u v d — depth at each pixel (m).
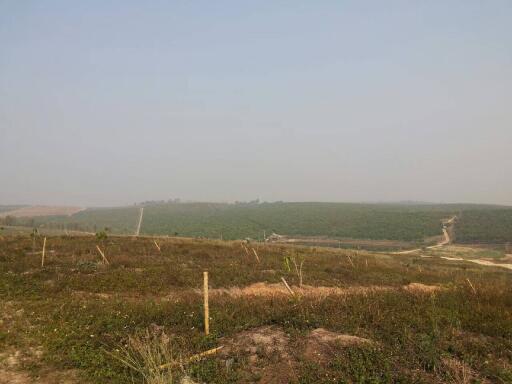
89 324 10.61
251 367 8.07
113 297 14.75
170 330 10.07
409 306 11.70
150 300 13.88
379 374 7.46
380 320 10.16
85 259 23.11
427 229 124.88
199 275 20.22
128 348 8.94
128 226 138.25
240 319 10.58
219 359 8.42
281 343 8.91
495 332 9.52
